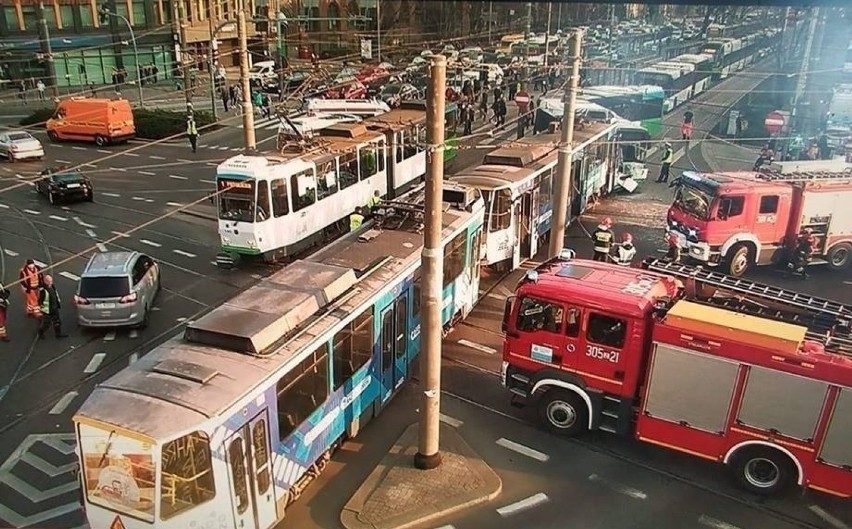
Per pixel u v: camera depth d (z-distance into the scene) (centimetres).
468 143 3847
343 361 1263
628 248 2002
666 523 1146
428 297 1141
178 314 1920
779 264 2183
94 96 4791
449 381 1580
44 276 1766
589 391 1320
